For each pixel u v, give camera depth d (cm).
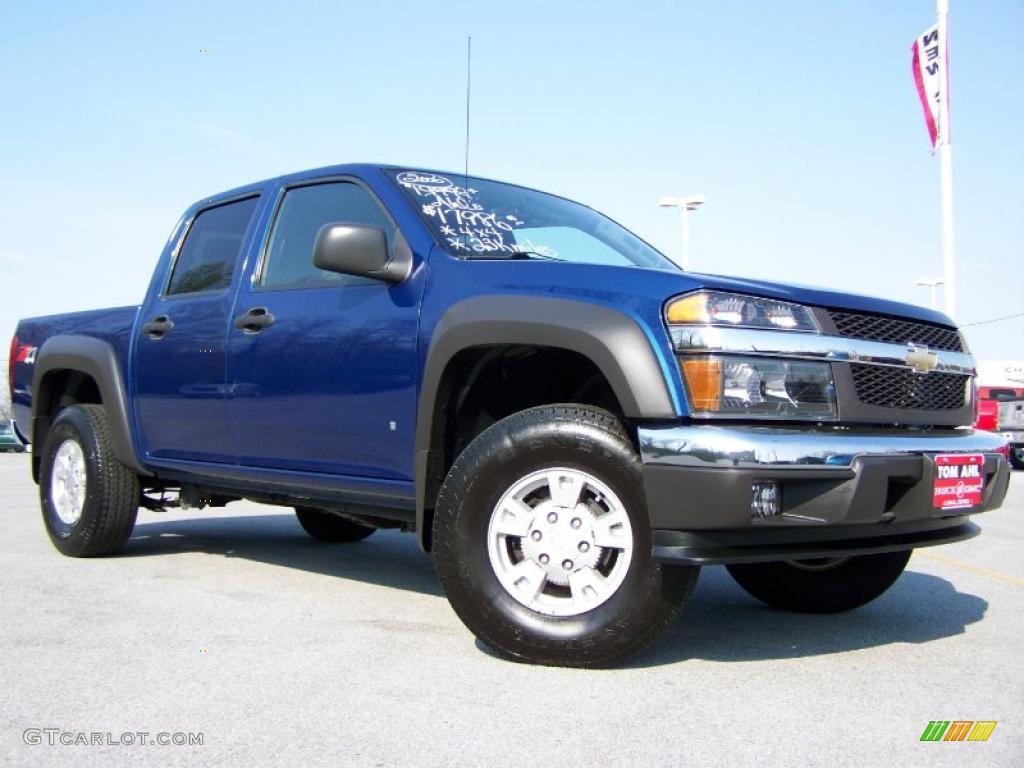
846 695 281
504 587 312
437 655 319
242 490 444
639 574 294
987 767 226
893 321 333
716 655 327
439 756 230
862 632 365
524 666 307
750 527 282
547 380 367
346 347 375
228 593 420
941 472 307
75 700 271
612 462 297
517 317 316
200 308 454
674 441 284
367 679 290
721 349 291
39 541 581
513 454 311
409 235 371
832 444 289
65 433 520
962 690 287
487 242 380
